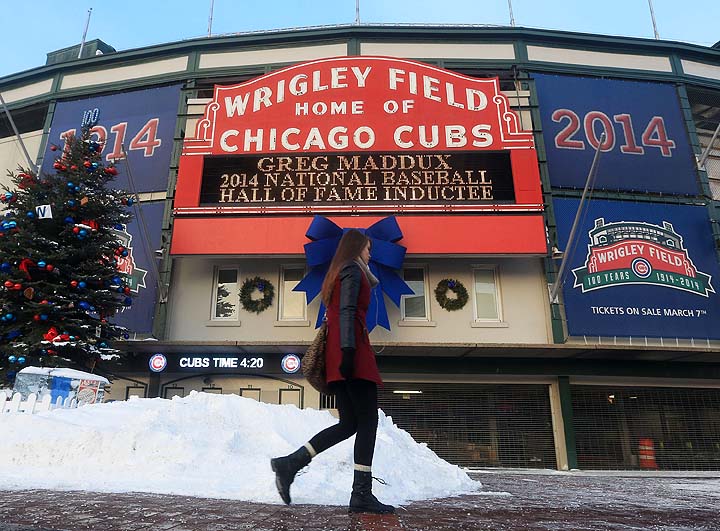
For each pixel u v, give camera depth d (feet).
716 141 56.24
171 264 48.83
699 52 57.31
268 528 6.55
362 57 51.67
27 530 6.11
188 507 8.05
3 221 34.88
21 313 34.04
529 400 46.09
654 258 47.93
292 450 13.39
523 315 46.78
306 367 9.04
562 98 53.72
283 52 56.65
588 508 10.84
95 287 36.42
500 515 8.92
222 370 45.75
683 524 8.57
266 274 48.75
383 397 45.88
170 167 52.06
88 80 58.44
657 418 45.91
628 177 50.96
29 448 11.97
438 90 50.44
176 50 57.31
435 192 46.80
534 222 45.68
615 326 45.50
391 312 46.96
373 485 11.03
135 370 46.09
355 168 47.91
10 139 58.59
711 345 45.91
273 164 48.21
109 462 11.61
